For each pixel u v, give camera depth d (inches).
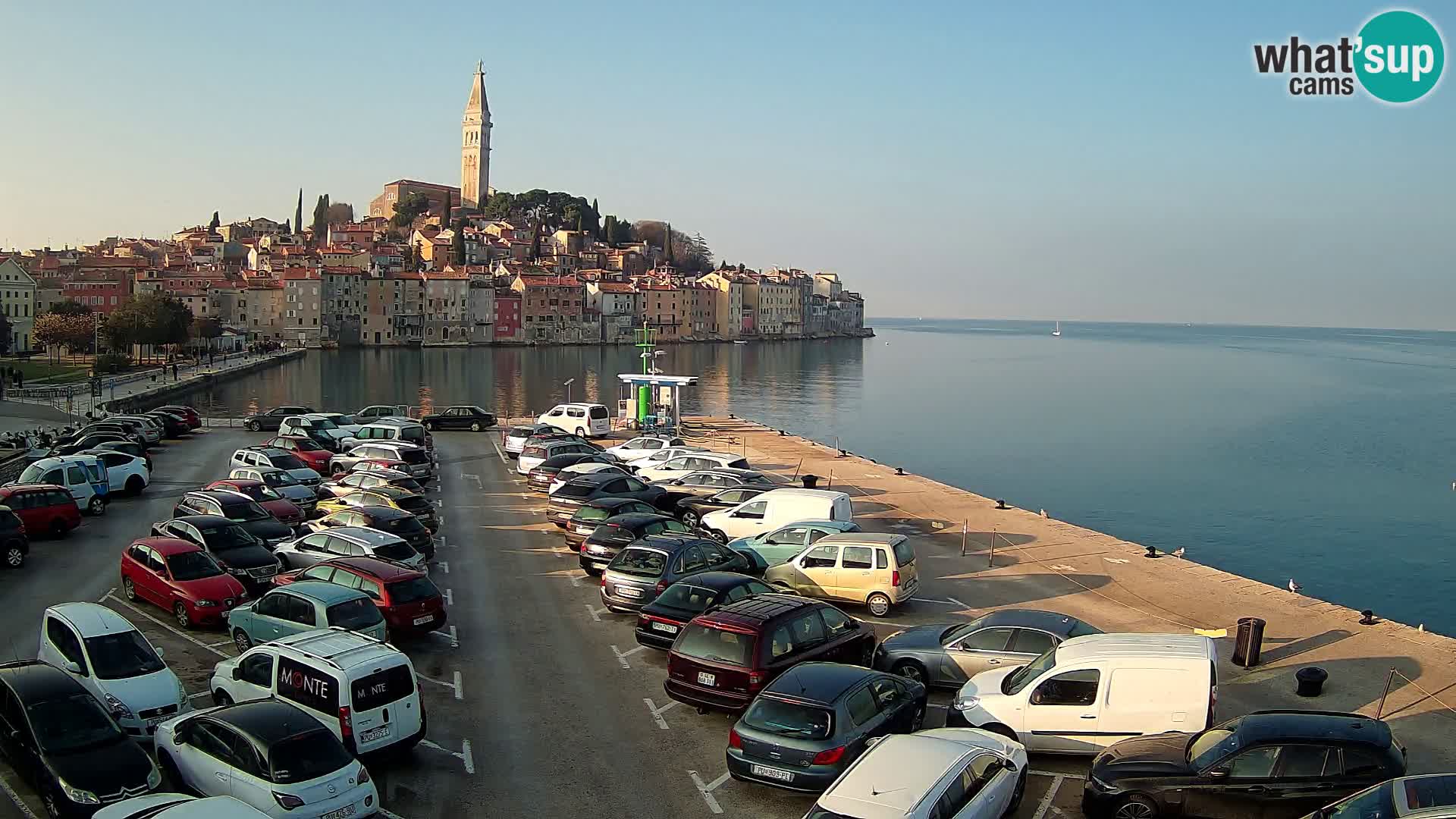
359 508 1174.3
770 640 716.0
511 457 2170.3
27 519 1279.5
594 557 1127.6
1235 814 553.3
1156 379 7372.1
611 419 2992.1
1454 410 5093.5
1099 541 1402.6
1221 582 1178.0
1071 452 3572.8
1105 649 682.8
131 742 596.4
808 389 6013.8
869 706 626.5
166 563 967.0
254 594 1031.6
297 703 636.7
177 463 2031.3
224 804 478.9
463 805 611.2
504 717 746.8
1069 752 665.0
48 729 589.0
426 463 1801.2
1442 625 1705.2
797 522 1151.0
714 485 1512.1
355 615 810.2
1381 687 823.1
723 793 631.8
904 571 1023.6
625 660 876.6
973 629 801.6
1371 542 2244.1
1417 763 675.4
